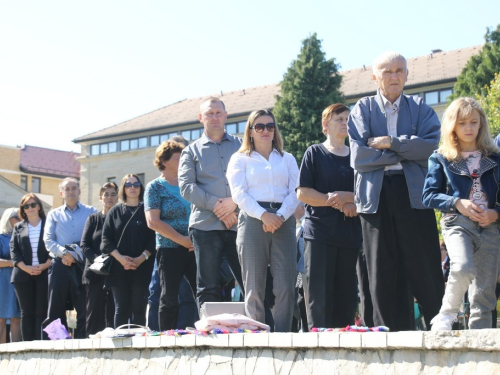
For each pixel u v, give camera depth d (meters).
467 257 5.72
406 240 6.79
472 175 6.00
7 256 12.21
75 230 11.12
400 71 7.05
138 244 9.73
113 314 10.26
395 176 6.86
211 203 8.03
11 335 12.19
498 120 27.17
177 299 8.87
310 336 5.59
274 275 7.34
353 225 7.59
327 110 7.82
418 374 4.93
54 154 72.81
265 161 7.57
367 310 7.90
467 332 4.68
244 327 6.69
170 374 6.84
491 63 37.22
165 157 9.23
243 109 49.28
